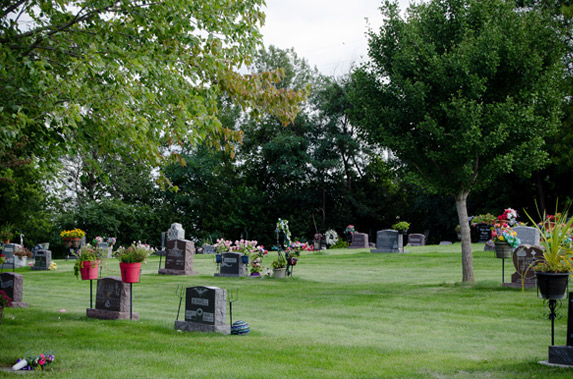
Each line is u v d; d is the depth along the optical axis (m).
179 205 57.22
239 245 24.44
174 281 22.66
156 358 9.05
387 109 17.94
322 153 53.38
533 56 16.75
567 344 8.15
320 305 16.00
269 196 58.16
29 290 21.30
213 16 12.05
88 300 18.19
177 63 12.55
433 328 12.29
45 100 9.24
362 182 57.31
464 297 16.02
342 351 9.60
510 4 17.81
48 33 10.57
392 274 24.22
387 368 8.23
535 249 16.56
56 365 8.62
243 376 7.79
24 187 36.34
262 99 13.31
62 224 48.81
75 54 10.72
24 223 40.56
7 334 11.19
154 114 11.51
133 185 55.69
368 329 12.33
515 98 17.38
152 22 11.94
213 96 13.05
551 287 8.45
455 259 27.83
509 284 16.95
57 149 11.16
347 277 23.58
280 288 19.92
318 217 56.91
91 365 8.62
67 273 27.58
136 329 11.83
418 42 17.50
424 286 18.67
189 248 25.53
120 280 13.40
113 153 11.82
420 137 17.91
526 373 7.61
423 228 56.53
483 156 17.94
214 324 11.46
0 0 10.88
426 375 7.74
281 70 13.55
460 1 18.06
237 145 57.84
